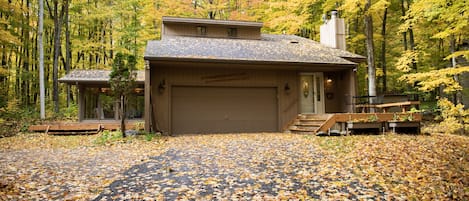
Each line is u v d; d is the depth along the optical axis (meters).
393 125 10.90
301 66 13.27
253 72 13.92
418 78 12.56
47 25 20.67
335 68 14.02
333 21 16.78
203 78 13.34
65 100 23.33
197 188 5.06
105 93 15.58
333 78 15.06
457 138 9.72
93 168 6.50
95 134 13.22
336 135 10.55
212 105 13.55
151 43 13.77
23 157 7.83
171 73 13.03
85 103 15.34
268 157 7.23
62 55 23.06
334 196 4.69
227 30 17.09
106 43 23.67
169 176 5.79
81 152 8.53
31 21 20.16
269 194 4.75
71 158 7.64
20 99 19.92
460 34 11.77
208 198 4.59
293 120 14.12
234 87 13.81
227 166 6.45
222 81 13.53
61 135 13.02
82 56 24.06
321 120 11.84
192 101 13.34
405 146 8.11
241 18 21.45
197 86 13.38
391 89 23.12
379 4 14.13
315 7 19.77
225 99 13.70
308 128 12.23
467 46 13.72
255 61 12.35
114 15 22.08
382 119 11.06
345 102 14.50
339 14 19.19
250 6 22.38
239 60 12.19
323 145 8.55
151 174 5.95
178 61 11.85
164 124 12.75
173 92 13.16
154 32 22.56
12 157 7.84
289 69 14.13
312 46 16.20
